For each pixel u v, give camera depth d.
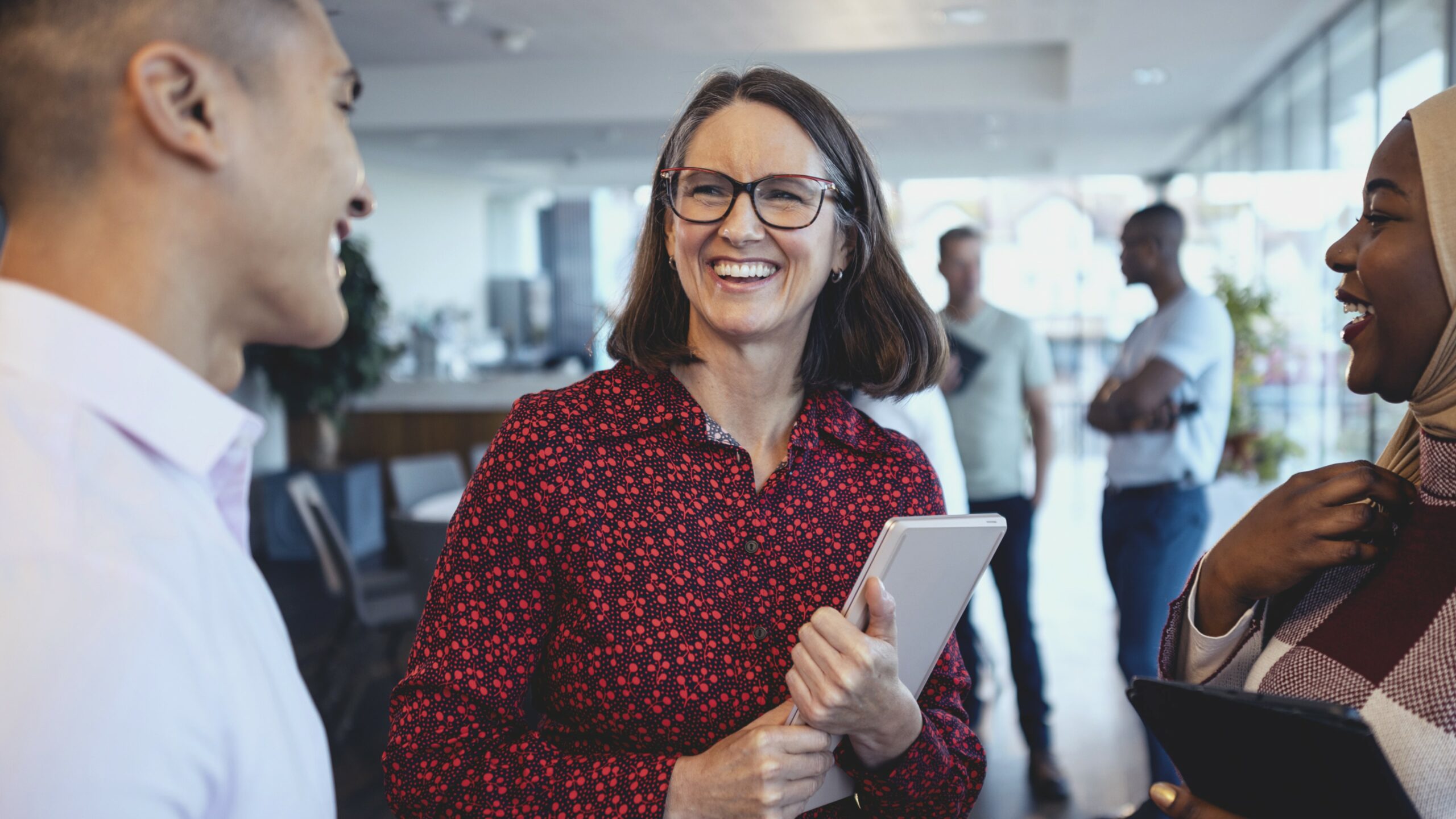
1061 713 3.91
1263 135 7.37
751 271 1.15
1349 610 0.88
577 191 14.06
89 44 0.60
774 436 1.24
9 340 0.59
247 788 0.62
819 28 6.17
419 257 11.95
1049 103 7.81
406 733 1.06
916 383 1.30
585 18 6.01
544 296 14.00
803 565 1.15
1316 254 5.74
